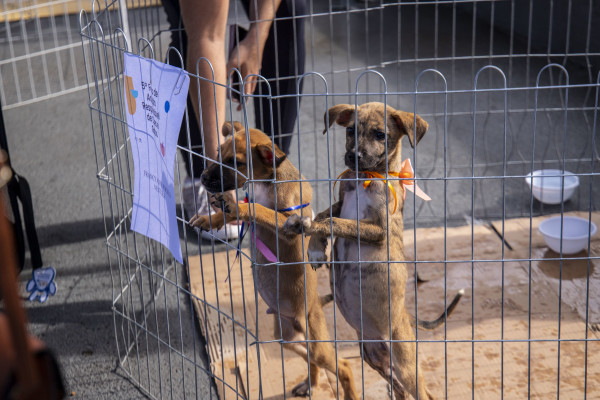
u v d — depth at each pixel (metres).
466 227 4.84
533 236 4.65
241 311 4.02
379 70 8.02
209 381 3.17
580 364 3.44
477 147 6.10
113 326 3.99
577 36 7.73
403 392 3.12
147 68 2.69
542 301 3.98
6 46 9.30
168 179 2.70
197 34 3.74
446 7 10.07
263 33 4.53
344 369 3.20
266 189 3.14
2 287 0.78
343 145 6.17
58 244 4.91
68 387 3.49
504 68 7.84
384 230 2.99
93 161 6.19
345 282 3.14
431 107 6.96
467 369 3.45
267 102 5.04
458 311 3.94
